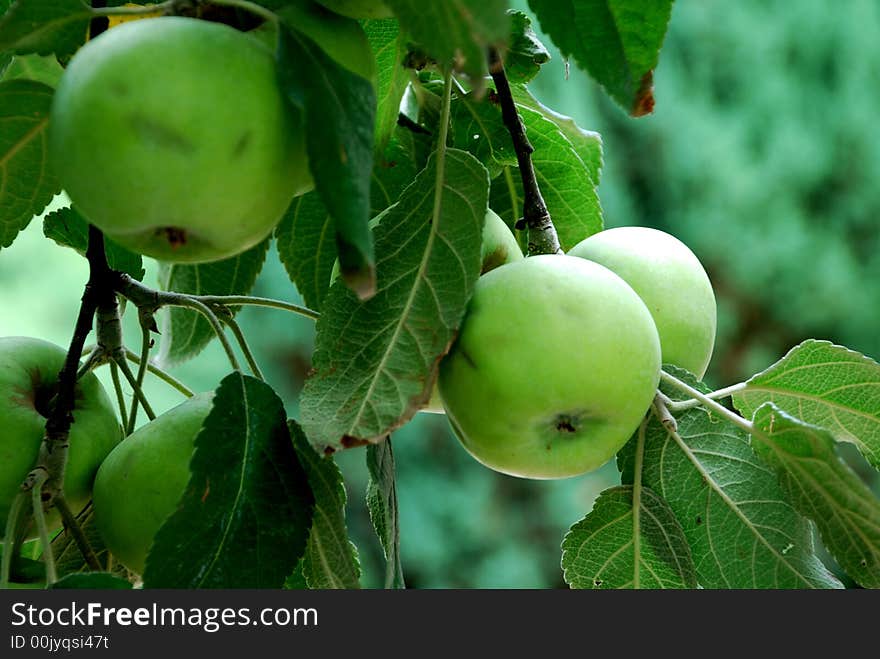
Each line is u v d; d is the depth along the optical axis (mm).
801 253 2459
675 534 852
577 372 800
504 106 856
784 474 829
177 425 832
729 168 2434
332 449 782
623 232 890
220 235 770
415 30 742
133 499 822
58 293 1988
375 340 801
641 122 2402
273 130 761
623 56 773
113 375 863
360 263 744
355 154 753
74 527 824
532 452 819
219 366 2096
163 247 779
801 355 844
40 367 858
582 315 804
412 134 907
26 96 820
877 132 2516
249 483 798
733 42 2494
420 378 790
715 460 854
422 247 812
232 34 765
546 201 925
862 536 816
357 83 766
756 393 858
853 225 2510
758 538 850
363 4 798
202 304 854
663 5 770
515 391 801
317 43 784
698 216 2439
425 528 2230
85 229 904
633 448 857
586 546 857
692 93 2467
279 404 813
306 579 833
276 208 774
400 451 2264
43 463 825
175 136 749
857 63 2527
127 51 751
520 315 803
